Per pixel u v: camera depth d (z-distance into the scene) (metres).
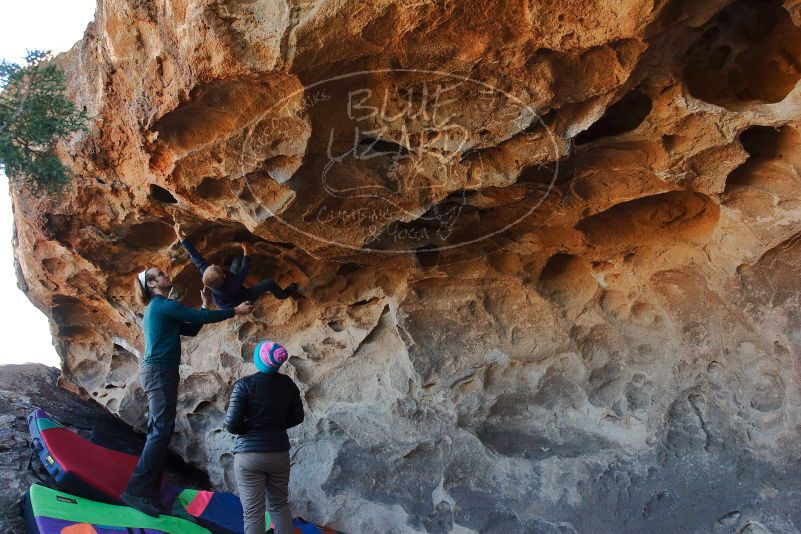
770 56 2.99
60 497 3.58
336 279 4.50
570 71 2.79
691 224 3.69
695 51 2.90
